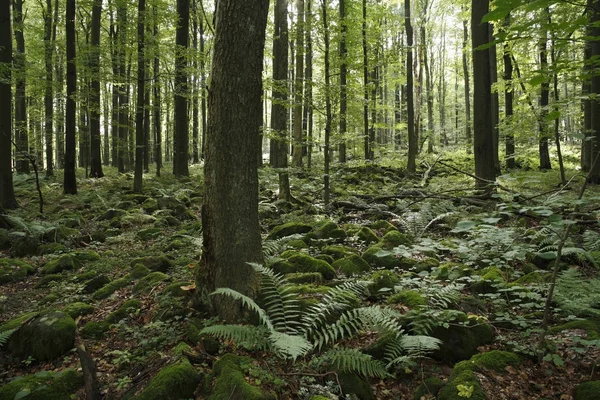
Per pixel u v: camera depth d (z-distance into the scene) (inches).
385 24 789.9
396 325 162.1
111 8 607.2
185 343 170.1
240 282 183.9
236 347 166.2
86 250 327.9
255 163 190.4
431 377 150.0
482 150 342.6
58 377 152.9
